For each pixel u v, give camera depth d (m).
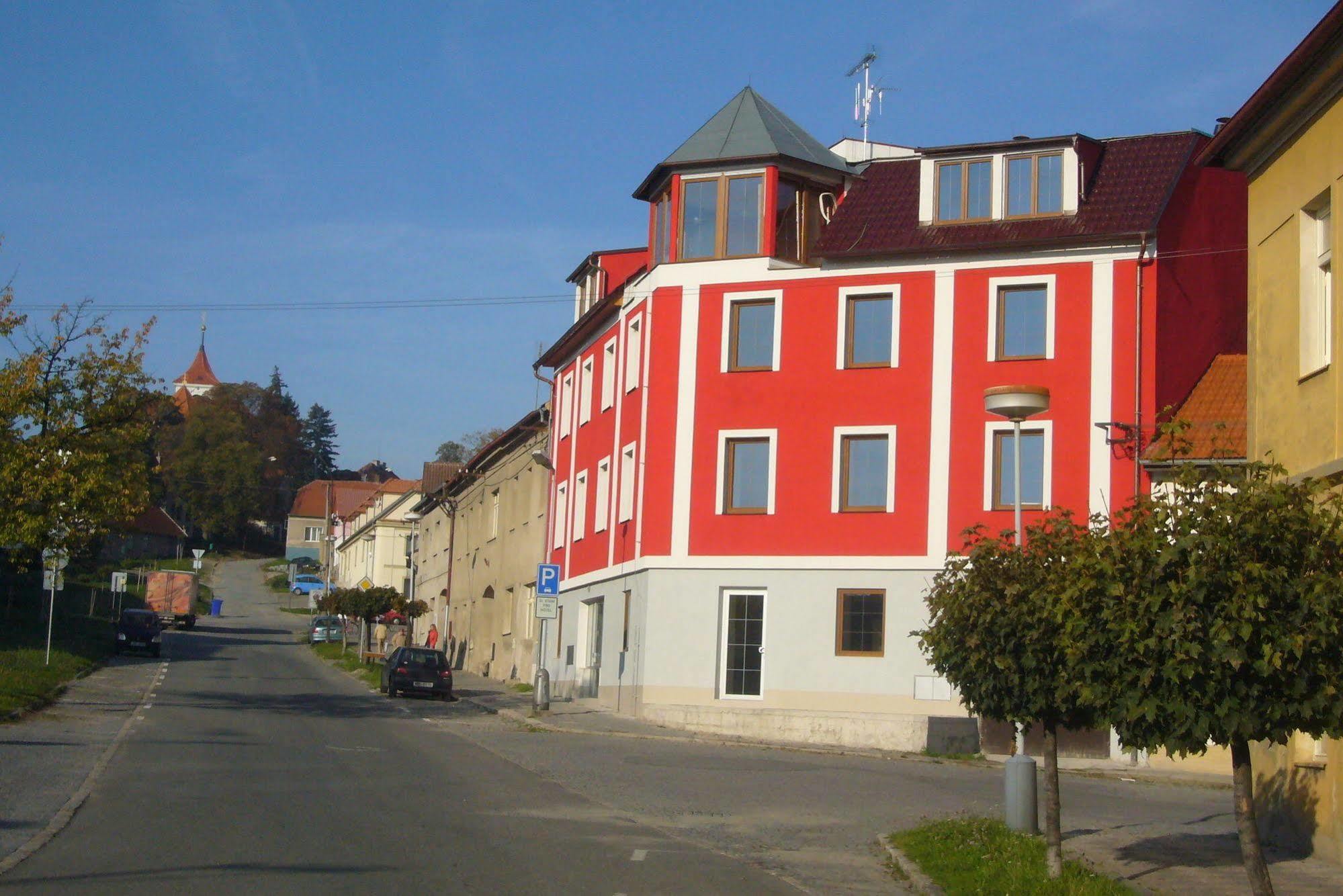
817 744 28.11
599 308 37.25
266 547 142.75
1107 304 29.28
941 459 30.06
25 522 27.55
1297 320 14.84
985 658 12.23
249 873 10.49
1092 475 28.91
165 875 10.27
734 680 31.12
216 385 143.25
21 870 10.24
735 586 31.28
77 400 28.61
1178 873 12.31
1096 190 30.44
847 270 31.44
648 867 11.85
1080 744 26.98
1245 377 29.27
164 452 131.62
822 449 31.06
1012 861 12.08
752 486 31.78
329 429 168.38
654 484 32.38
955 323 30.41
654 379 32.75
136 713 26.83
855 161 34.88
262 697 35.25
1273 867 13.06
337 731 25.31
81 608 66.81
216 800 14.87
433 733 26.70
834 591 30.47
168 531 128.75
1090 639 9.19
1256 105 14.91
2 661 34.25
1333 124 14.16
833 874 12.27
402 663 38.84
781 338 31.72
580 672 37.19
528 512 45.94
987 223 30.75
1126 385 28.94
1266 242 15.78
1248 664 8.48
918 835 13.89
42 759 17.81
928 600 13.06
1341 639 8.27
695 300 32.56
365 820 13.89
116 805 14.02
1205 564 8.52
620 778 19.73
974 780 21.95
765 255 32.00
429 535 70.38
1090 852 13.61
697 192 32.97
